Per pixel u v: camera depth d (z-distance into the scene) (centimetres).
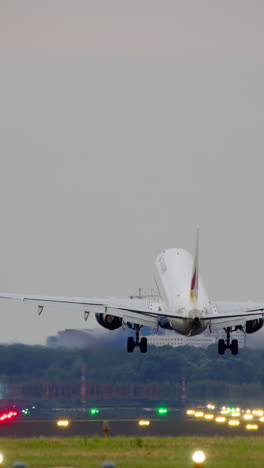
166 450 16512
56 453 16075
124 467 14525
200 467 13450
